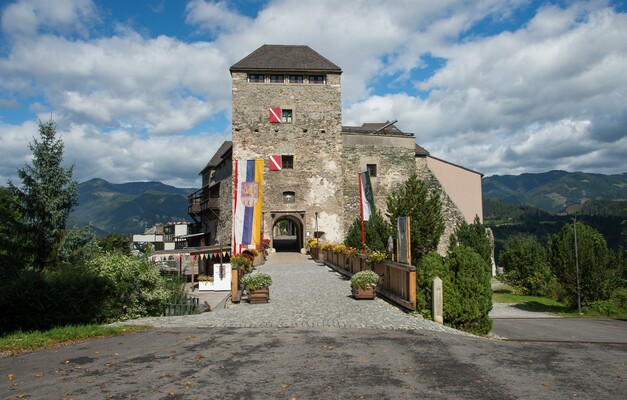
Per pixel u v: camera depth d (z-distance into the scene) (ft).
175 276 74.74
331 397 18.19
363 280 44.11
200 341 27.61
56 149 62.80
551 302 80.94
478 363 23.29
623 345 29.50
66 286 34.78
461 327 36.22
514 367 22.77
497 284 108.37
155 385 19.56
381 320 34.17
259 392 18.70
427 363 23.03
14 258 56.13
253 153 114.21
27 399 17.97
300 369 21.81
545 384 20.21
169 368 21.99
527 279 91.91
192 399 17.94
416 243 57.82
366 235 74.69
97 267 40.19
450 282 36.35
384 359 23.63
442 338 28.55
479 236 86.12
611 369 22.94
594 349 27.66
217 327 32.04
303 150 115.65
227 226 125.29
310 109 116.47
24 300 33.09
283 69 114.93
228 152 125.18
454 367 22.44
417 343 27.20
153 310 41.88
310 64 117.29
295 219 121.29
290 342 27.22
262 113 115.14
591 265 71.82
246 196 65.67
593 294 72.28
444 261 38.45
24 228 58.49
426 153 128.36
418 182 60.08
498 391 19.13
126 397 18.17
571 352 26.58
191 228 191.83
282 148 115.03
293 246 136.15
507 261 97.14
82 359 23.70
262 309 39.88
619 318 64.28
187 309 44.68
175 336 29.07
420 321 33.83
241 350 25.38
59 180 61.87
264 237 112.16
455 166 130.31
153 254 80.02
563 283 74.23
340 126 116.98
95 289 36.37
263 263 87.71
